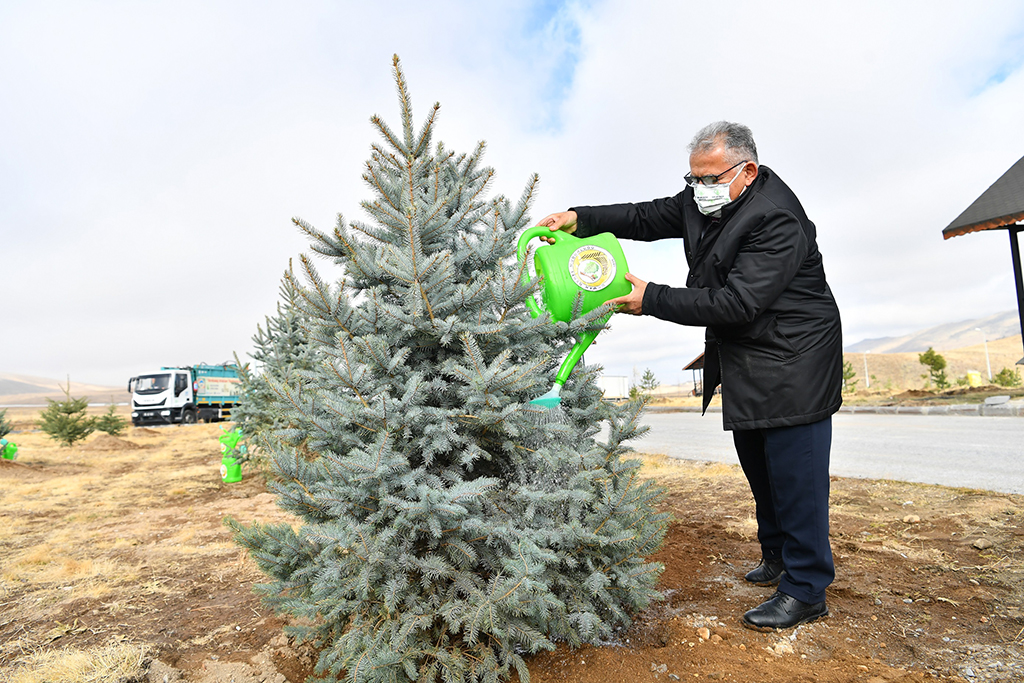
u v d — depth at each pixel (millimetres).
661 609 2311
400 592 1820
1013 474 4711
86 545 4227
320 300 1922
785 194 2148
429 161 2320
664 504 4410
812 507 2082
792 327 2102
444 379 2121
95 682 2080
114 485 7527
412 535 1788
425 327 1936
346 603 1869
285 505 1969
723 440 9961
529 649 1900
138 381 24500
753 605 2307
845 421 13336
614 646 2006
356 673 1619
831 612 2178
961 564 2518
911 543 2879
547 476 2070
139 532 4656
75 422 14234
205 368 26531
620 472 2135
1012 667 1685
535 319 2062
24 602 2996
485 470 2170
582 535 1923
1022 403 13320
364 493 1780
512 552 1878
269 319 6906
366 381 1885
